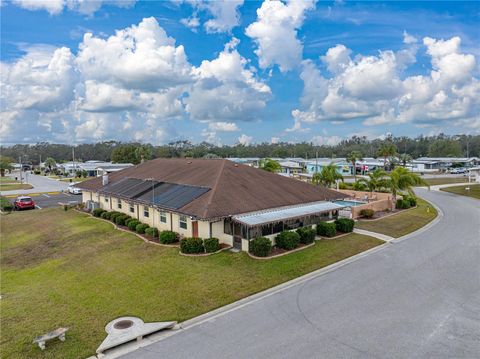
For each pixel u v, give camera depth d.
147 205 26.27
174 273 18.09
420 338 11.90
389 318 13.32
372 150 182.25
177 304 14.70
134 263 20.05
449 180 78.12
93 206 36.69
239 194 24.84
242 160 102.94
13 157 184.62
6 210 43.34
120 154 117.25
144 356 11.12
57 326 13.19
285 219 22.03
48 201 51.56
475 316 13.47
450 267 19.05
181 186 27.88
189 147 193.50
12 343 12.09
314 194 28.61
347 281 17.09
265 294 15.67
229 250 21.52
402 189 38.53
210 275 17.72
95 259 21.47
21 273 21.19
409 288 16.20
